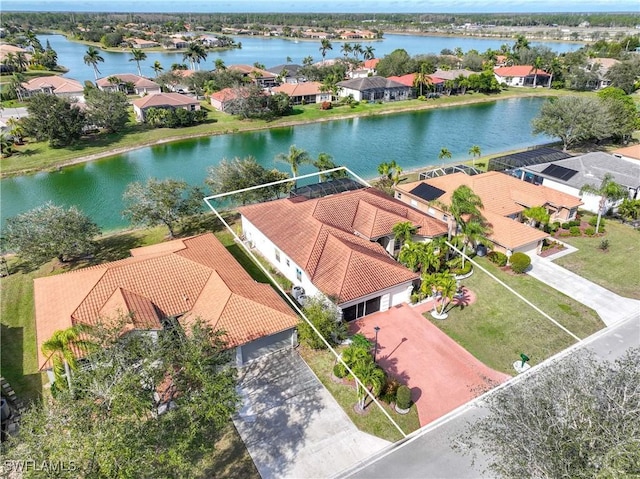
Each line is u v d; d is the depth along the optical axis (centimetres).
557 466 1680
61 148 8456
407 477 2297
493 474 2298
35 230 4088
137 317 2962
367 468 2347
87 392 1959
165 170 7619
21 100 11862
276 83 14150
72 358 2422
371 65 16800
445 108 12594
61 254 4169
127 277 3309
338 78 14450
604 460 1596
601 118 7331
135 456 1758
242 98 10488
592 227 4966
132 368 2083
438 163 7775
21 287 4009
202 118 10325
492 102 13325
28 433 1833
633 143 8238
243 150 8731
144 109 10069
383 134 9888
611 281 3981
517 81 15188
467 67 16788
